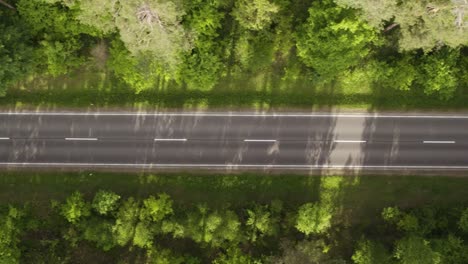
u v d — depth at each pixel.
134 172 66.50
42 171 66.25
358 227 66.94
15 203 65.69
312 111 66.69
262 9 55.97
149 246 63.06
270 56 62.44
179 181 66.50
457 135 67.31
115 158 66.50
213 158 66.69
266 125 66.69
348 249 66.62
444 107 67.06
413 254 59.69
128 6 48.25
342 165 67.12
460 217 65.12
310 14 58.19
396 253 61.53
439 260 59.44
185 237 65.88
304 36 59.78
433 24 52.12
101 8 51.78
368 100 66.69
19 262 63.19
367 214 67.12
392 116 67.06
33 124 66.06
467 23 51.38
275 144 66.88
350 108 66.75
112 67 61.59
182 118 66.44
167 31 51.16
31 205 65.81
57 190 66.12
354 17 56.53
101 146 66.38
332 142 67.00
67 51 61.41
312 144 66.94
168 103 66.12
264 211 64.25
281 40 62.19
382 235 66.62
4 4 59.41
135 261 65.94
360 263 62.62
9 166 66.19
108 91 65.88
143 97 66.00
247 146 66.81
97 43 64.12
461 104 67.06
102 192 62.44
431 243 62.41
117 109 66.25
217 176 66.62
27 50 59.03
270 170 66.88
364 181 67.19
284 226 65.00
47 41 60.50
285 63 65.44
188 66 60.53
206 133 66.69
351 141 67.06
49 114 66.06
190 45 56.97
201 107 66.38
